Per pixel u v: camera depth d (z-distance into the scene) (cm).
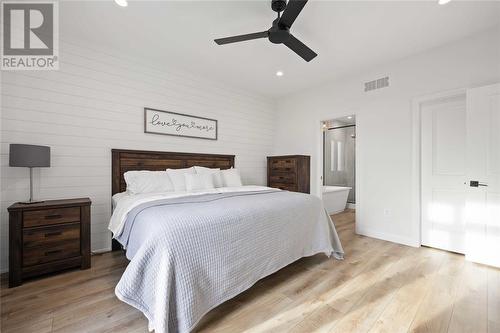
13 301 172
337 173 630
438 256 264
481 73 249
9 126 227
